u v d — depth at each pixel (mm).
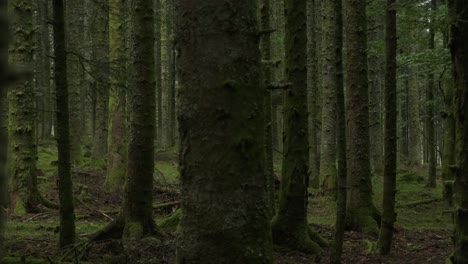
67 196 6281
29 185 10695
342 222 6383
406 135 35094
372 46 13727
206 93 3824
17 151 10664
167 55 27172
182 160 3932
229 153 3816
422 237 9844
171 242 7340
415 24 11695
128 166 7824
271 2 22531
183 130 3922
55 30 5801
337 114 6387
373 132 21625
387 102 7699
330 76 15570
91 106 28875
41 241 7508
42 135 27172
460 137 4262
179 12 3926
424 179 21375
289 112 8055
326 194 15055
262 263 3877
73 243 6406
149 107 7797
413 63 11734
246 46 3883
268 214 4016
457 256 4324
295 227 7879
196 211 3861
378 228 9961
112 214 10938
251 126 3889
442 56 11211
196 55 3842
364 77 10570
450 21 4203
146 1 7758
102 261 6301
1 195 997
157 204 11953
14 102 10742
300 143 7996
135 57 7793
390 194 7973
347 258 7777
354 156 10398
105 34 16312
